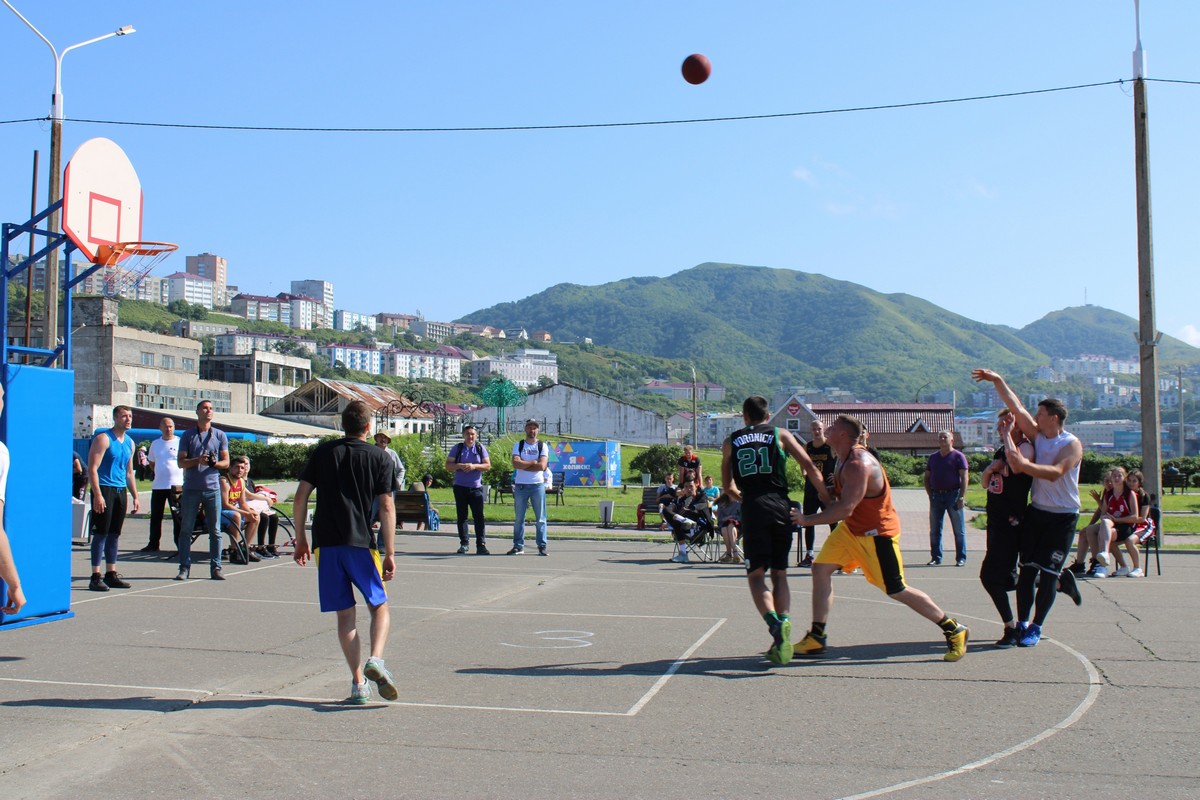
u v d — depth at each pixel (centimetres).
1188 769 541
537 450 1712
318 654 835
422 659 823
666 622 1000
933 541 1576
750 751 575
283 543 1788
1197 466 5009
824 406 8944
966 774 535
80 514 1791
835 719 642
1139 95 1919
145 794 505
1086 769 542
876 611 1070
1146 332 1927
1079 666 790
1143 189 1922
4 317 952
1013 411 860
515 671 778
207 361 8975
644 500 2289
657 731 616
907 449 8600
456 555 1691
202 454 1292
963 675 762
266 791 509
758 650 858
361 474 685
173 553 1620
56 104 1989
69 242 1022
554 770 542
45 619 980
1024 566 866
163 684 729
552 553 1742
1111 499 1420
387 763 554
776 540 801
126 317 19462
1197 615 1038
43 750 574
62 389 995
